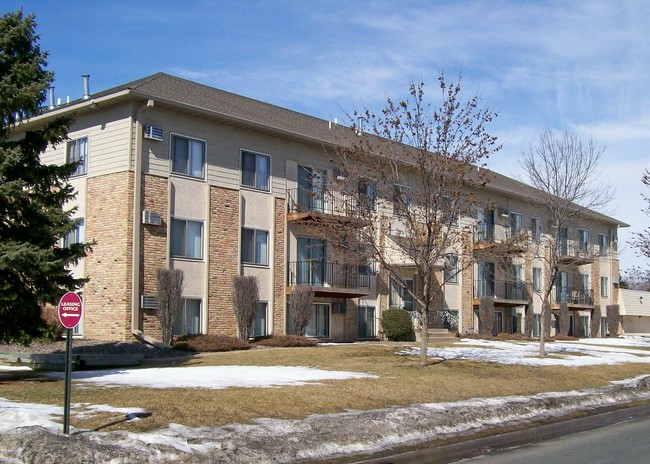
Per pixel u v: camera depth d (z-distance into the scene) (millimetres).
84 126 26859
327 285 32188
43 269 13773
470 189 25062
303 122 33781
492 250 22688
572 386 19484
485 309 40875
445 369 20172
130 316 24828
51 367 19656
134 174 25375
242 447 9820
